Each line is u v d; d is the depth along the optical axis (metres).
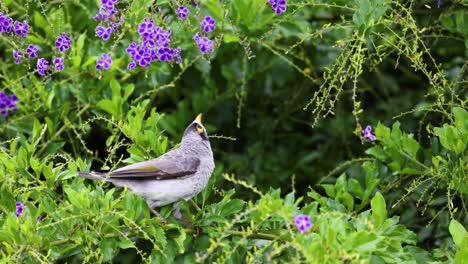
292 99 14.78
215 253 9.97
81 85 13.20
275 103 15.05
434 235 12.74
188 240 10.01
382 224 9.55
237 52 14.10
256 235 9.65
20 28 11.38
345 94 14.73
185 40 12.59
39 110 13.22
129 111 11.55
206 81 14.45
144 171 10.38
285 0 11.38
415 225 12.92
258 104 15.09
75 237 9.64
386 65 14.66
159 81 13.77
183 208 10.09
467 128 10.77
